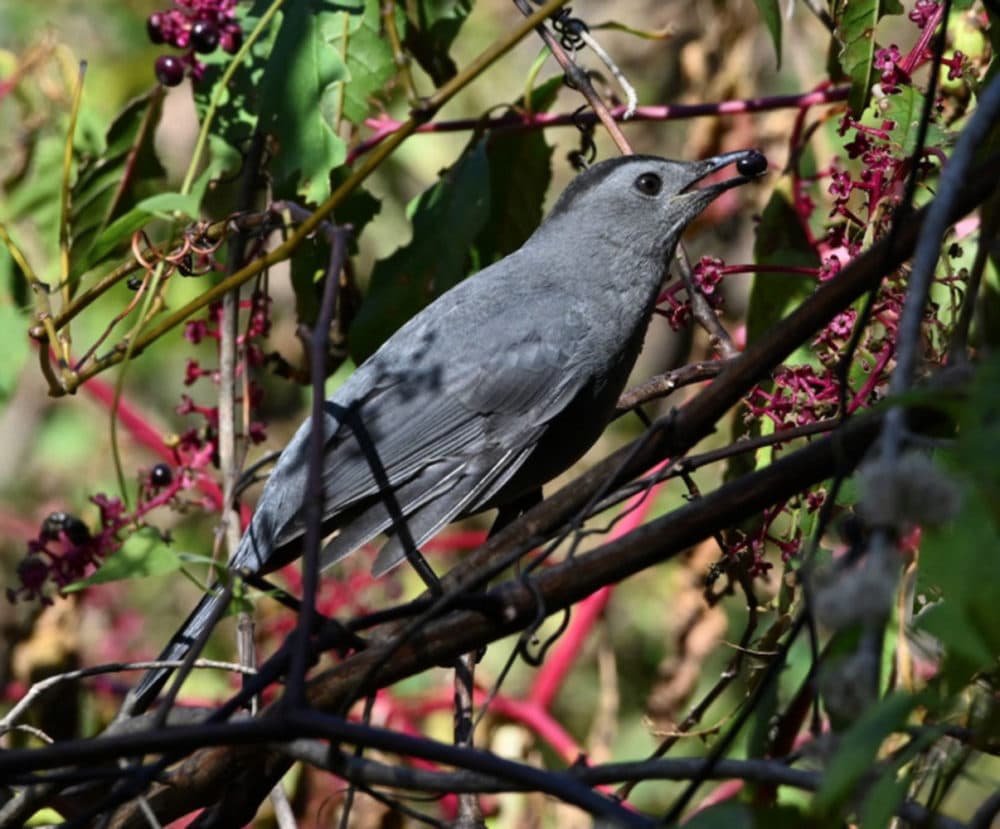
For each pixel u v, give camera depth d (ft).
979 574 12.41
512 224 35.63
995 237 22.71
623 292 34.40
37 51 36.09
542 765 36.14
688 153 37.04
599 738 35.53
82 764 18.02
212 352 46.96
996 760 39.11
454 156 45.88
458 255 33.09
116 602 38.19
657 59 44.45
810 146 34.40
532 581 19.22
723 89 36.65
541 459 34.19
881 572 12.80
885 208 26.78
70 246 34.45
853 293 18.31
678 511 18.58
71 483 45.73
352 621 20.71
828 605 12.95
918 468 12.67
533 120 33.73
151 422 45.88
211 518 43.42
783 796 23.08
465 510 32.91
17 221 35.47
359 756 18.92
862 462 17.42
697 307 29.09
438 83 34.35
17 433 46.55
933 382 15.65
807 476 17.72
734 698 40.63
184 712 23.73
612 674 36.22
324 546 33.12
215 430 32.65
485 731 35.09
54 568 30.48
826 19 32.83
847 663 13.12
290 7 31.48
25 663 33.76
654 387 28.84
